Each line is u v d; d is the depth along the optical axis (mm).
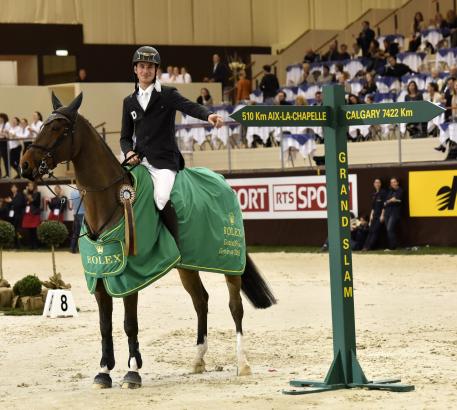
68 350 12938
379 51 34344
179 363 11812
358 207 27625
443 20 34969
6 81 39656
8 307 17109
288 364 11438
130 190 10211
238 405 8844
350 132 30203
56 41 42094
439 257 24359
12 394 10078
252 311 16156
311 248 28453
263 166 31656
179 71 43625
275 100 33000
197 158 33594
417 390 9383
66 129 10016
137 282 10117
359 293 18188
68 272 24578
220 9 44406
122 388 10102
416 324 14312
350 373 9672
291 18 44625
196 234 10680
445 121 27469
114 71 43031
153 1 43469
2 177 35500
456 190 25750
